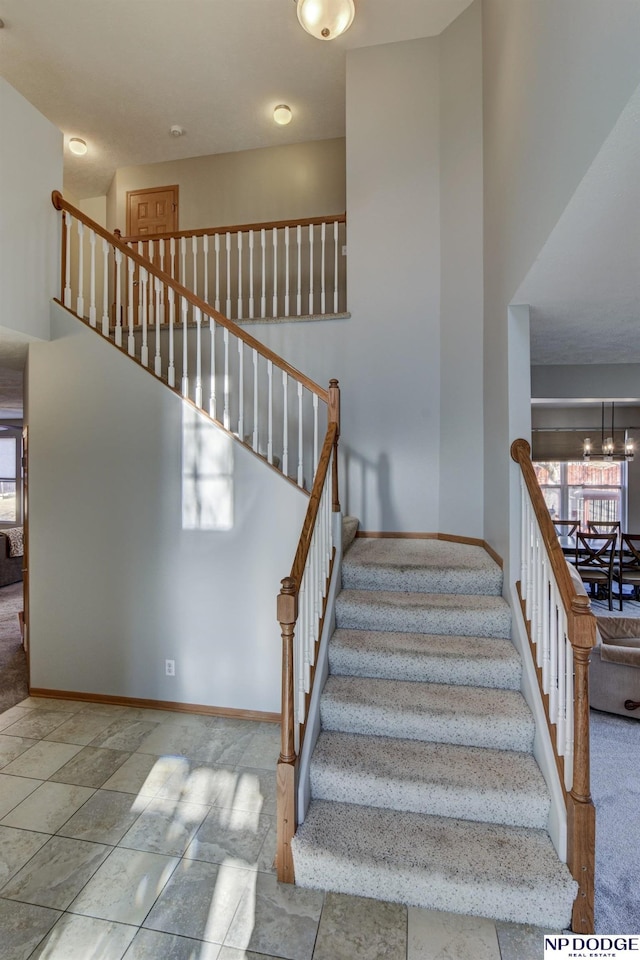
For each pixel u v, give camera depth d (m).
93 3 3.36
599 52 1.29
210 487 2.94
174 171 5.29
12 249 2.86
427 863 1.65
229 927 1.58
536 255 1.94
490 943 1.53
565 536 7.37
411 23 3.59
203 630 2.96
